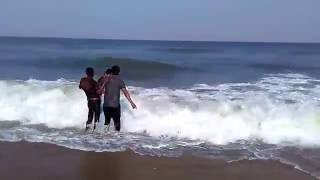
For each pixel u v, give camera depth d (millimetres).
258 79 16469
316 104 10469
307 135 9016
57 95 11078
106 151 7996
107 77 9352
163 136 9164
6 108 10766
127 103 10445
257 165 7254
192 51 42438
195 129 9422
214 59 28891
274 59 30266
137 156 7719
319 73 19531
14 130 9445
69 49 40688
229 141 8805
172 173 6844
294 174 6797
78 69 19828
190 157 7711
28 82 12766
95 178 6570
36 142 8523
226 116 9805
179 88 13359
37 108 10727
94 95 9438
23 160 7379
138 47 52625
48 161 7344
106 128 9586
